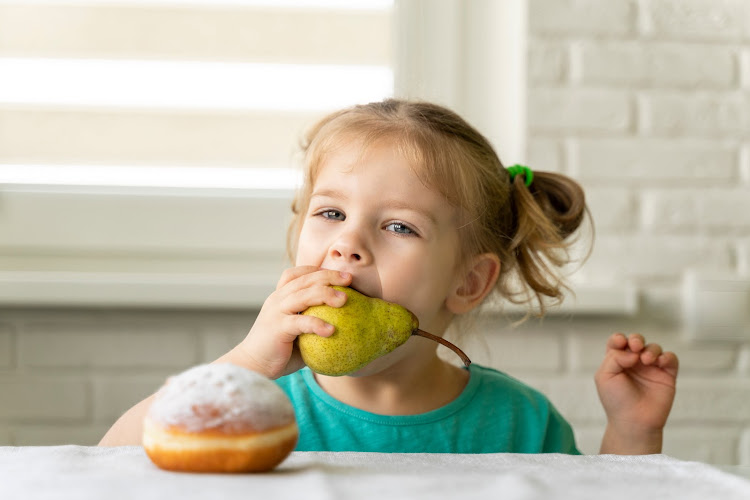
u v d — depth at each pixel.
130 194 1.68
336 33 1.71
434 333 1.21
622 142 1.66
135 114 1.69
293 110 1.71
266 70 1.70
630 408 1.26
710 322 1.63
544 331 1.62
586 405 1.62
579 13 1.64
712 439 1.66
